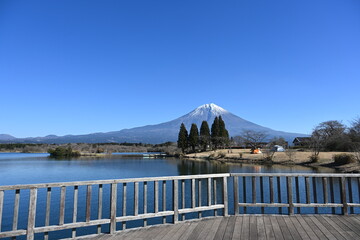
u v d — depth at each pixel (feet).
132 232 14.28
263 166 114.52
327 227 14.62
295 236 13.20
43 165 134.62
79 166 130.11
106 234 14.05
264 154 147.02
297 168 100.01
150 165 137.49
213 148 241.55
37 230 12.71
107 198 51.26
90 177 86.17
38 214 40.91
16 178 83.25
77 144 311.47
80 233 32.99
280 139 181.57
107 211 42.60
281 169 98.94
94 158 207.82
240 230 14.26
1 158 201.36
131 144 388.57
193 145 236.84
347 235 13.25
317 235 13.30
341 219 16.21
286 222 15.67
